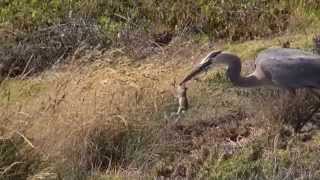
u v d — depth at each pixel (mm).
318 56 27797
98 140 26844
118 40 36031
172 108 29188
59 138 26453
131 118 27531
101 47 35625
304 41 35031
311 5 39031
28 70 34938
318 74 27078
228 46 36312
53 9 39125
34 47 35906
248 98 30188
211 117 29000
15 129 26250
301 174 24297
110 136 26984
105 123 26984
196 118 28922
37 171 25672
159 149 26844
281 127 27453
